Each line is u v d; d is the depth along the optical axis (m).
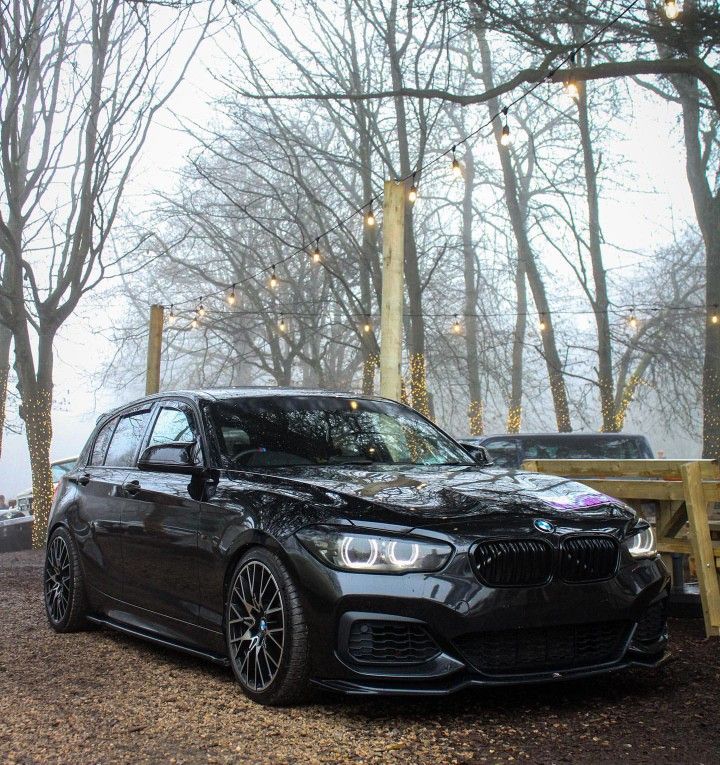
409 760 3.65
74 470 7.05
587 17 18.09
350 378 41.56
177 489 5.35
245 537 4.60
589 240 31.88
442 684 4.07
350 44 27.80
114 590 6.07
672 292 36.69
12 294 19.22
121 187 19.42
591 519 4.43
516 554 4.15
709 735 3.89
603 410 28.66
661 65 18.09
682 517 6.68
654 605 4.57
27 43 18.11
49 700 4.78
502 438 15.56
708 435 25.73
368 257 28.25
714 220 27.06
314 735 3.99
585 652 4.32
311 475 4.86
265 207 37.00
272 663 4.40
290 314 34.03
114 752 3.88
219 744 3.92
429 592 4.04
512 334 37.47
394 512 4.23
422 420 6.13
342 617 4.12
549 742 3.86
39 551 18.09
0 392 25.25
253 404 5.69
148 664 5.58
